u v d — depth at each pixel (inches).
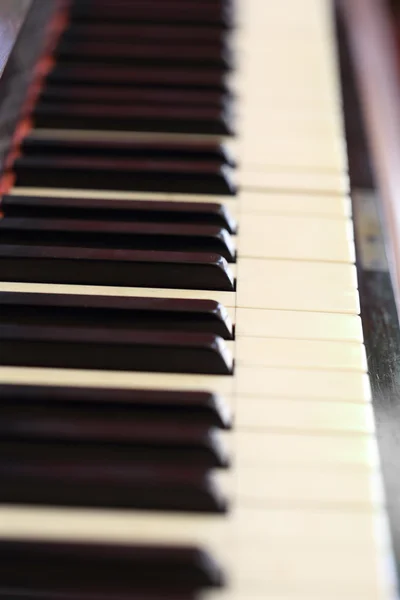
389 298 20.6
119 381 18.7
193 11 27.4
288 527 17.1
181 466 17.4
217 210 21.7
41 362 18.9
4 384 18.4
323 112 25.0
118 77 25.0
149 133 24.1
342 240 21.7
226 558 16.8
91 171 22.5
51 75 24.9
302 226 21.9
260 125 24.5
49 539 16.8
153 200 21.9
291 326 19.9
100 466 17.4
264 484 17.5
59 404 18.2
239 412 18.4
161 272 20.4
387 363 19.5
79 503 17.2
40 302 19.6
